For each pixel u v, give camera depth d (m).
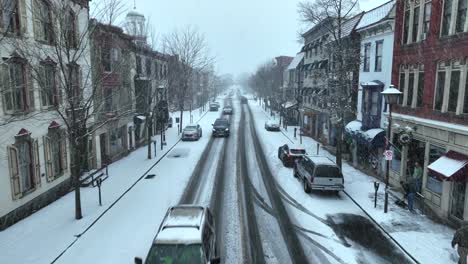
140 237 12.77
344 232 13.70
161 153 29.12
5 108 13.55
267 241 12.78
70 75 13.77
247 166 24.61
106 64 22.67
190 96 54.81
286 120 48.12
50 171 16.94
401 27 19.38
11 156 13.93
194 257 9.04
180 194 18.00
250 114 64.88
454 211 14.45
